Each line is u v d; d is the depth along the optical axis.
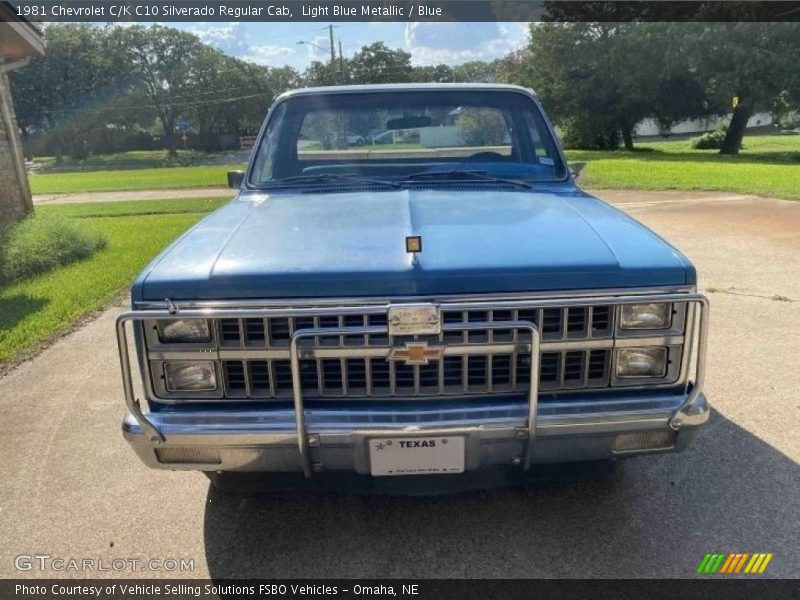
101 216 14.18
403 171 3.55
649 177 16.08
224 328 2.23
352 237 2.48
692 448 3.30
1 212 10.51
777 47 29.17
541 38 38.31
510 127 3.65
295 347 2.11
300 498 2.99
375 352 2.19
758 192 12.66
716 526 2.69
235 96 71.94
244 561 2.59
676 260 2.27
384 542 2.67
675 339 2.26
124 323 2.15
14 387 4.40
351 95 3.62
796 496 2.88
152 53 69.88
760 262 7.15
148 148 75.19
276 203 3.12
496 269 2.20
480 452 2.23
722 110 36.88
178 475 3.24
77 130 66.94
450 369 2.26
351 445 2.20
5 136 10.55
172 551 2.66
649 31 32.91
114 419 3.87
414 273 2.18
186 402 2.30
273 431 2.19
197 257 2.36
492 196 3.13
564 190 3.36
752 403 3.79
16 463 3.39
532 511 2.83
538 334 2.13
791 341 4.77
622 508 2.83
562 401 2.26
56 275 7.75
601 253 2.29
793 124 61.22
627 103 36.81
